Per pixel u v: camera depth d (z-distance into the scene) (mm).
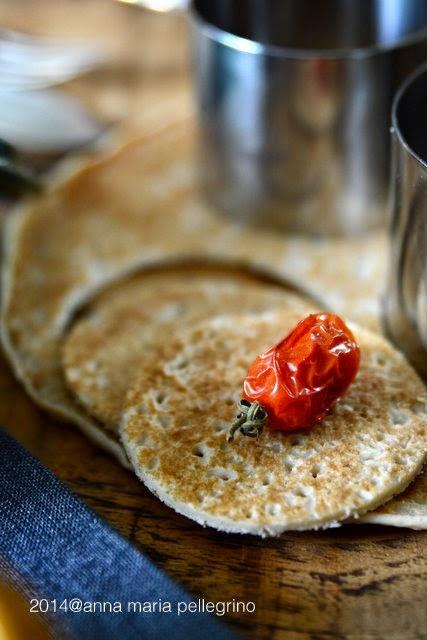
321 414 278
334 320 279
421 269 291
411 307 304
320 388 272
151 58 454
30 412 313
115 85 439
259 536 276
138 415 289
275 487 270
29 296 345
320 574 269
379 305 339
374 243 367
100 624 249
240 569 270
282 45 393
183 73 446
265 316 319
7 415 312
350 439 280
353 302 341
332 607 262
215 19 376
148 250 365
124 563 259
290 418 273
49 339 331
